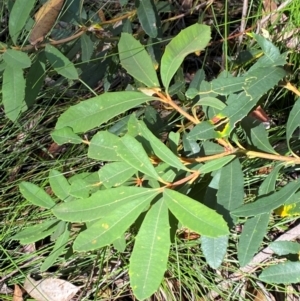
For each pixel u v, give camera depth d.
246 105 0.35
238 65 0.50
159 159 0.36
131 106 0.36
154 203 0.32
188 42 0.35
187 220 0.31
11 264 0.54
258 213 0.34
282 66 0.37
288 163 0.37
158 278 0.30
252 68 0.38
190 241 0.52
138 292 0.30
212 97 0.37
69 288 0.54
